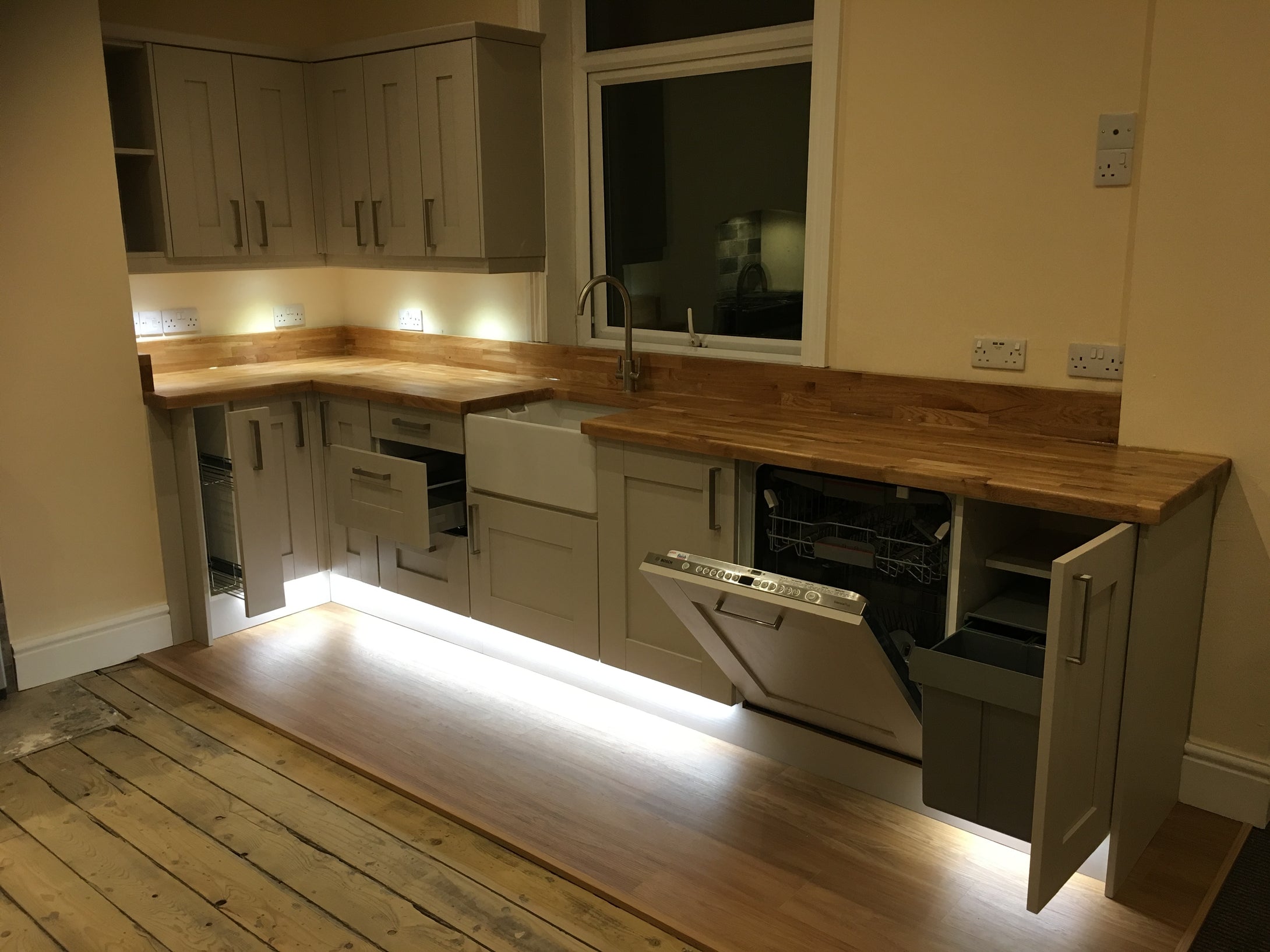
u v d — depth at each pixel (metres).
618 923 2.15
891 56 2.77
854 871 2.30
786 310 3.28
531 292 3.80
